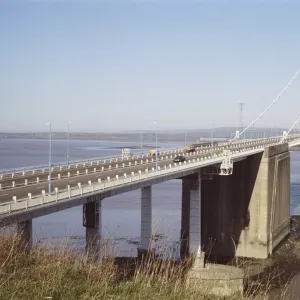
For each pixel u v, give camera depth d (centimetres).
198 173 6347
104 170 5878
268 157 7444
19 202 2916
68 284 1792
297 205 11088
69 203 3522
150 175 4847
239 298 2386
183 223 7362
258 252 7138
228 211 7306
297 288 5141
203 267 3806
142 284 1880
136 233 7331
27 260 1961
